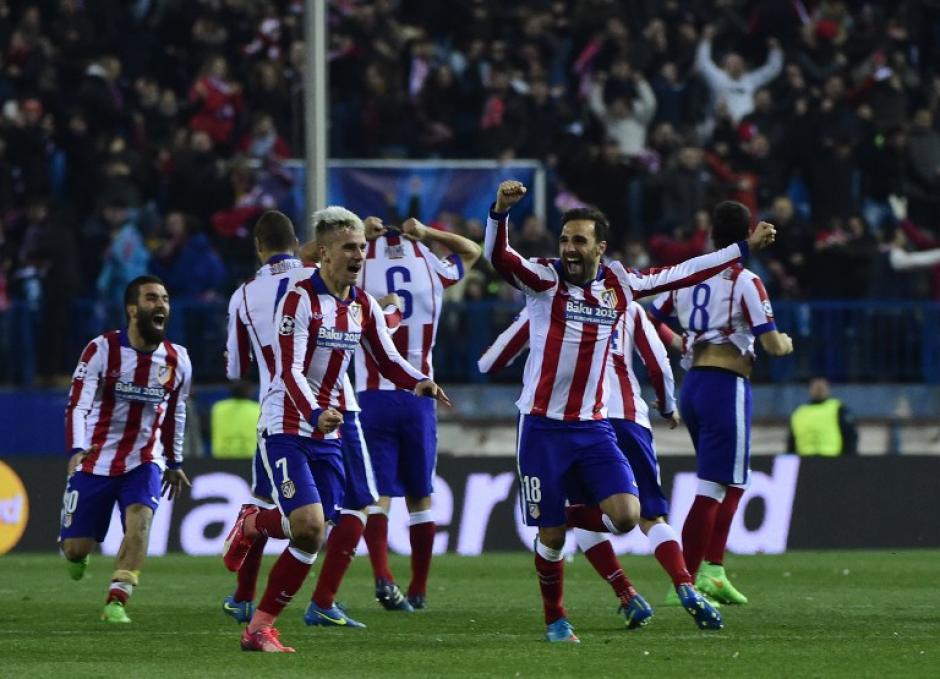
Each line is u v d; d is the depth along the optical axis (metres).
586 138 75.31
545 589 27.31
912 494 55.25
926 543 55.22
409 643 27.11
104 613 31.58
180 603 35.91
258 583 40.81
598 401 27.09
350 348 26.44
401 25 80.44
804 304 66.00
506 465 53.75
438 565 47.81
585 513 28.80
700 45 77.38
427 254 34.97
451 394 64.88
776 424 65.56
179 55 76.94
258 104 74.38
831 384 66.19
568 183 70.06
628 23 78.94
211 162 69.31
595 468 26.97
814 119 72.69
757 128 73.19
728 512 34.88
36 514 52.53
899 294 68.56
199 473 52.75
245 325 30.95
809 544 54.50
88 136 71.50
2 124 70.12
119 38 77.00
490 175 70.62
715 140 72.81
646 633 28.66
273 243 30.98
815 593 38.06
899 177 72.88
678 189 69.25
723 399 34.16
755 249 27.23
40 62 73.62
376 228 33.66
